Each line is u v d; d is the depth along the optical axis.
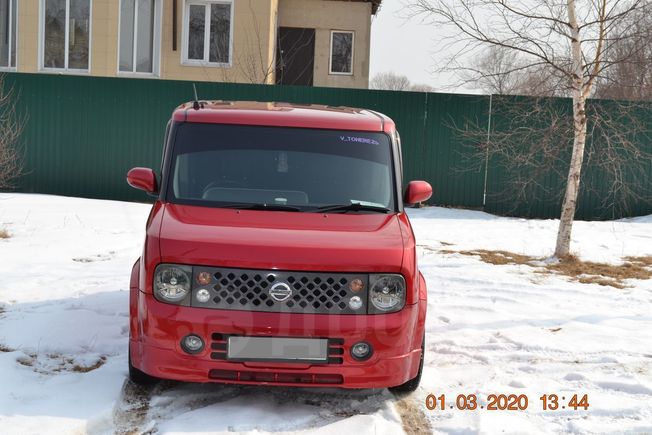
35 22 20.05
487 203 17.41
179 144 6.00
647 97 16.16
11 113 17.16
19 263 9.56
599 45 11.28
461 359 6.61
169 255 4.97
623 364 6.52
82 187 17.41
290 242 5.04
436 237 13.52
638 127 15.85
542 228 15.26
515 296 9.08
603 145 16.48
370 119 6.36
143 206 15.88
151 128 17.25
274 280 4.94
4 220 12.88
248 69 20.73
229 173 5.85
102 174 17.38
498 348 6.91
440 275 10.02
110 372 5.79
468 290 9.26
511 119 17.02
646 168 17.06
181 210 5.55
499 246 12.78
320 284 4.96
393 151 6.16
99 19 19.95
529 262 11.36
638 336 7.43
